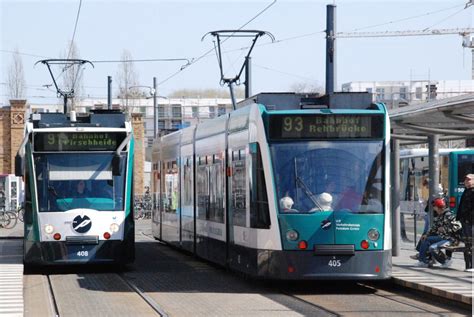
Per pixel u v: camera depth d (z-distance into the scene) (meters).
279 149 16.92
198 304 15.28
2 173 59.44
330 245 16.50
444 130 20.05
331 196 16.69
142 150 64.19
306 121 16.97
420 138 22.56
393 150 22.41
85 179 21.20
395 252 22.73
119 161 21.42
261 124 17.11
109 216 21.09
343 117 17.00
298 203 16.64
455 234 19.59
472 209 18.66
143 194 62.91
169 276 20.73
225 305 15.08
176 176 27.89
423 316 13.60
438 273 18.52
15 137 59.56
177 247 27.67
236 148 19.06
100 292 17.50
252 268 17.41
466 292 15.02
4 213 47.31
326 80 26.47
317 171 16.80
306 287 18.06
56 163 21.16
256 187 17.27
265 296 16.47
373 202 16.78
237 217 18.86
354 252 16.53
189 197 25.36
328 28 26.42
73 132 21.27
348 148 16.95
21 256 25.94
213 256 21.67
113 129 21.48
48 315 14.19
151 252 29.08
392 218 22.73
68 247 20.80
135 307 15.02
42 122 21.81
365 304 15.20
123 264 23.89
